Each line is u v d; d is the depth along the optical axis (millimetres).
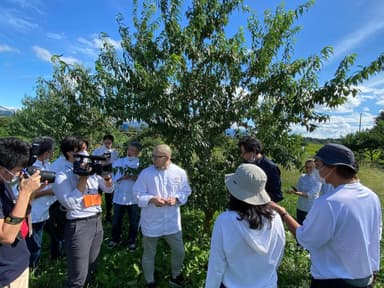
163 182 2996
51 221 3367
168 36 3631
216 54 3537
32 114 13953
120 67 3623
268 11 3646
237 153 3852
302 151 3822
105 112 3629
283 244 1611
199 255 3607
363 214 1590
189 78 3551
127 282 3092
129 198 4062
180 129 3635
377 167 23625
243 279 1530
